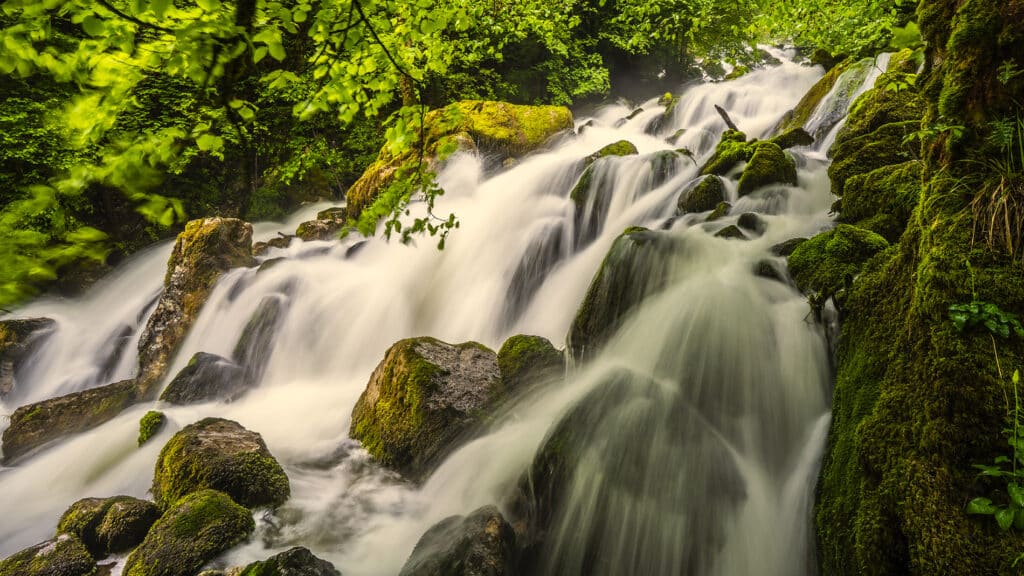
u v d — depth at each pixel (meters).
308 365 8.46
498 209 10.37
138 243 13.41
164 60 1.99
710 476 3.78
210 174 14.41
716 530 3.61
